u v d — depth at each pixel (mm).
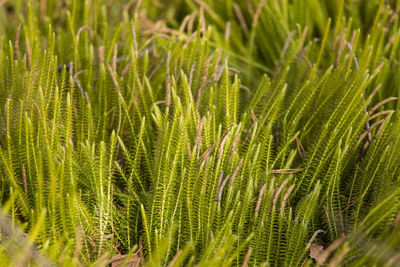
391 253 670
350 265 685
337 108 750
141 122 742
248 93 801
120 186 748
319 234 732
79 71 799
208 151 707
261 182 733
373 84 812
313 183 749
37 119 722
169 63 812
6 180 708
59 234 686
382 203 680
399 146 729
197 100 762
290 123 773
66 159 683
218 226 702
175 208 699
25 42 787
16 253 664
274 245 710
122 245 725
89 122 751
